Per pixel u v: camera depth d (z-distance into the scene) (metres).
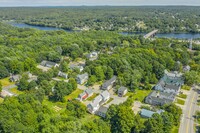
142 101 97.75
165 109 86.50
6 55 139.25
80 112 81.81
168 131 72.19
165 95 99.06
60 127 64.50
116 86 108.38
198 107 93.94
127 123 69.88
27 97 78.00
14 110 69.19
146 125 70.19
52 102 93.88
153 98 95.94
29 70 129.88
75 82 106.44
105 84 108.75
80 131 62.69
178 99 100.75
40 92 92.44
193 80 115.31
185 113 88.88
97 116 84.94
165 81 115.25
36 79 116.38
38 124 67.94
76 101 91.12
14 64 125.00
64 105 91.69
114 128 72.12
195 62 148.00
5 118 65.94
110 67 124.12
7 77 123.19
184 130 77.75
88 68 122.06
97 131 65.88
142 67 125.19
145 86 110.25
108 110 79.06
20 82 106.69
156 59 136.25
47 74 115.00
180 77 120.62
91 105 87.00
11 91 104.81
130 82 111.00
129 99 93.69
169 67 135.25
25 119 67.25
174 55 150.50
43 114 71.31
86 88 109.44
